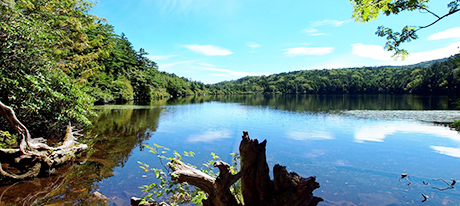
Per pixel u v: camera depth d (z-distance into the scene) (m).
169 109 23.86
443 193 4.55
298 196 2.05
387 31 3.34
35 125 7.46
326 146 8.33
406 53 3.37
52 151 5.31
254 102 41.00
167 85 78.25
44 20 8.44
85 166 5.70
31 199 3.91
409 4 2.66
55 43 8.31
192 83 116.19
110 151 7.14
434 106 28.02
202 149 7.76
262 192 2.25
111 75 36.66
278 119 16.08
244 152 2.30
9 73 5.69
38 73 6.42
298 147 8.18
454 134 10.69
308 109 24.86
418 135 10.40
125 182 4.75
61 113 7.55
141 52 60.38
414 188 4.79
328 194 4.50
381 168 6.00
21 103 6.11
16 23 5.73
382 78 106.00
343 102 39.25
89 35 26.50
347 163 6.40
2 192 4.12
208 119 15.79
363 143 8.80
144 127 11.95
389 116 17.83
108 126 11.85
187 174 2.55
